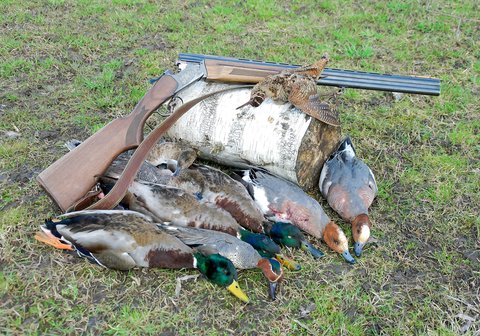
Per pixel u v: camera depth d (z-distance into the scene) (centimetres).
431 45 206
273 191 124
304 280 113
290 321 105
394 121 166
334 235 117
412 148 155
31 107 163
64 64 185
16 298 105
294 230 119
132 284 109
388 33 215
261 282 112
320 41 209
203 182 125
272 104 128
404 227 129
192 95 134
